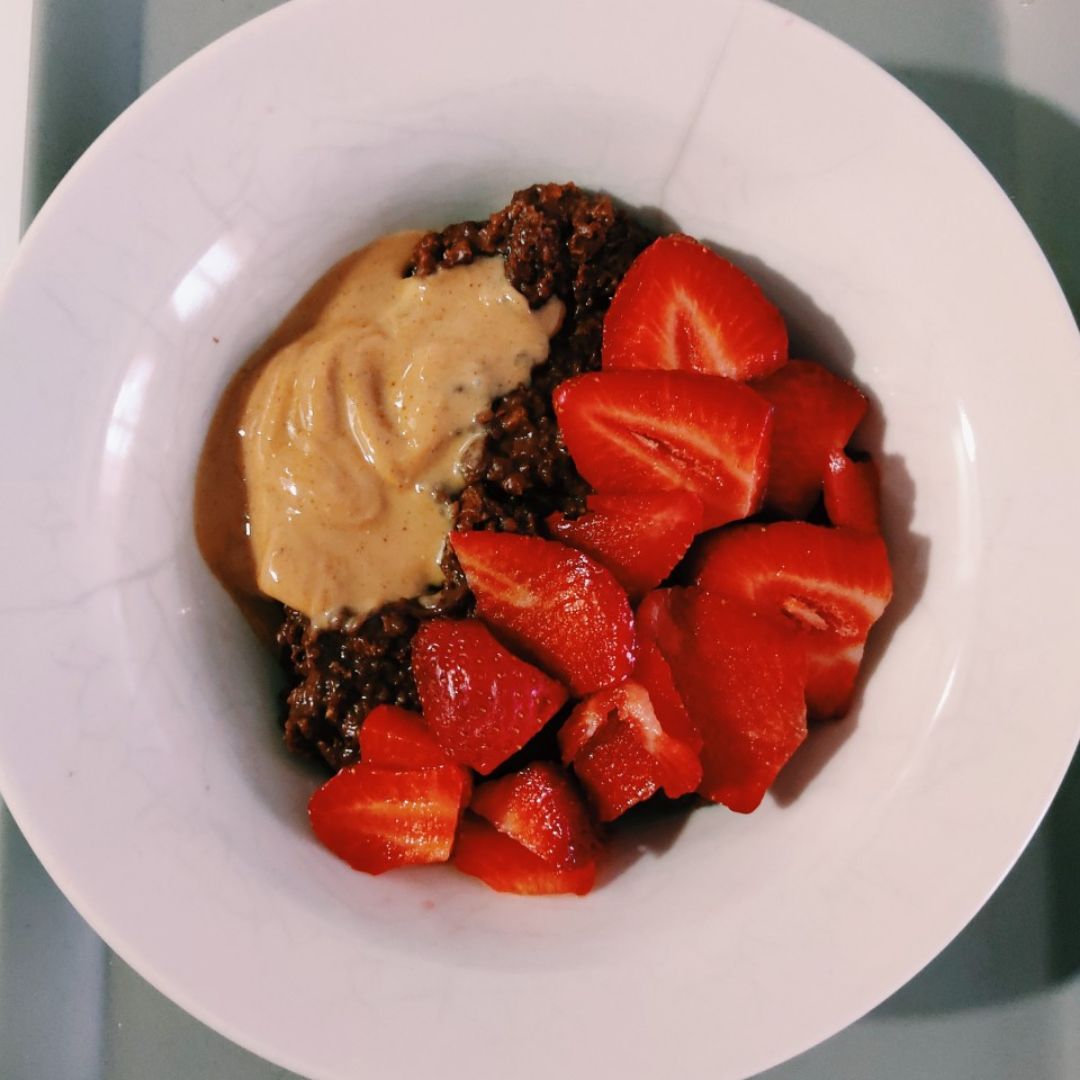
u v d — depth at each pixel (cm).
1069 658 30
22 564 31
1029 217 35
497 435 34
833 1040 35
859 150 31
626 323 33
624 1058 30
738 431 32
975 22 36
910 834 31
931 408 31
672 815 34
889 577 32
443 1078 30
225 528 34
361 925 31
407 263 35
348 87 32
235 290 33
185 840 31
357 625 34
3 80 36
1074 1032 34
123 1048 35
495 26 31
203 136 31
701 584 33
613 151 33
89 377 31
